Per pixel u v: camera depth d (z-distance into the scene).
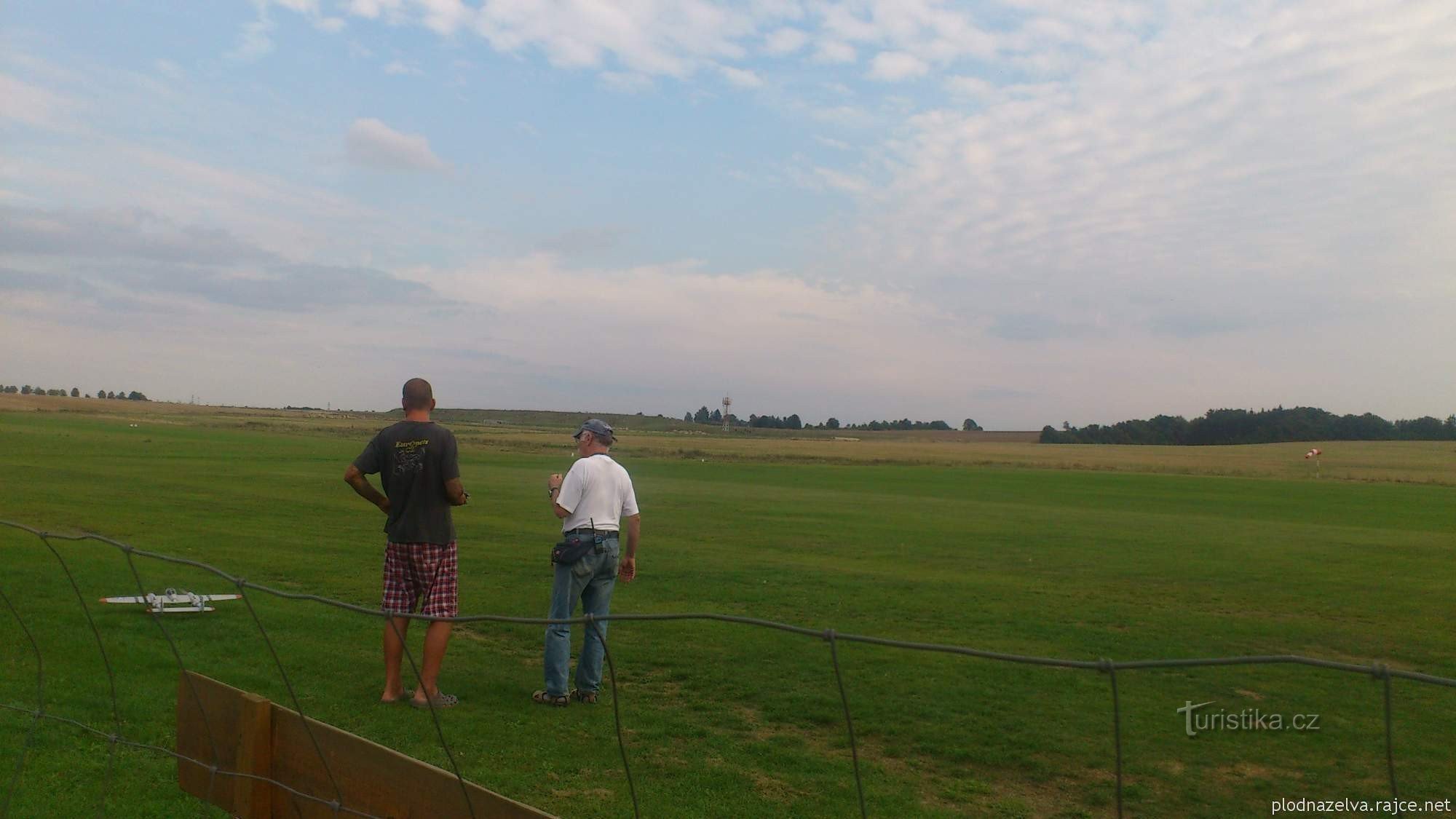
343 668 8.00
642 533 20.67
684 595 12.95
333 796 3.58
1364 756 6.68
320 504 23.72
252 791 3.75
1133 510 31.95
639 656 9.13
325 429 94.75
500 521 21.92
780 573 15.07
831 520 25.06
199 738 4.04
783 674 8.55
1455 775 6.33
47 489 24.02
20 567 11.95
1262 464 75.75
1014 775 6.26
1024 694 8.09
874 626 11.16
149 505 21.69
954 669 8.88
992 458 81.31
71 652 7.82
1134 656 9.91
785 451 87.44
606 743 6.45
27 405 108.75
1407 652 10.49
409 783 3.30
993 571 16.20
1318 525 27.53
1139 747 6.81
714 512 26.69
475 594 12.54
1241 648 10.48
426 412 7.26
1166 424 159.62
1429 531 25.95
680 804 5.45
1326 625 11.95
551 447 76.62
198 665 7.76
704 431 189.62
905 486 43.44
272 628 9.34
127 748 5.74
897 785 5.97
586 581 7.38
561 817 5.15
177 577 12.13
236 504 22.88
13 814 4.73
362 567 13.98
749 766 6.17
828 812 5.45
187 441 56.72
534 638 9.76
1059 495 40.03
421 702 7.03
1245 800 5.89
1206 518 29.11
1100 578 15.64
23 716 6.13
